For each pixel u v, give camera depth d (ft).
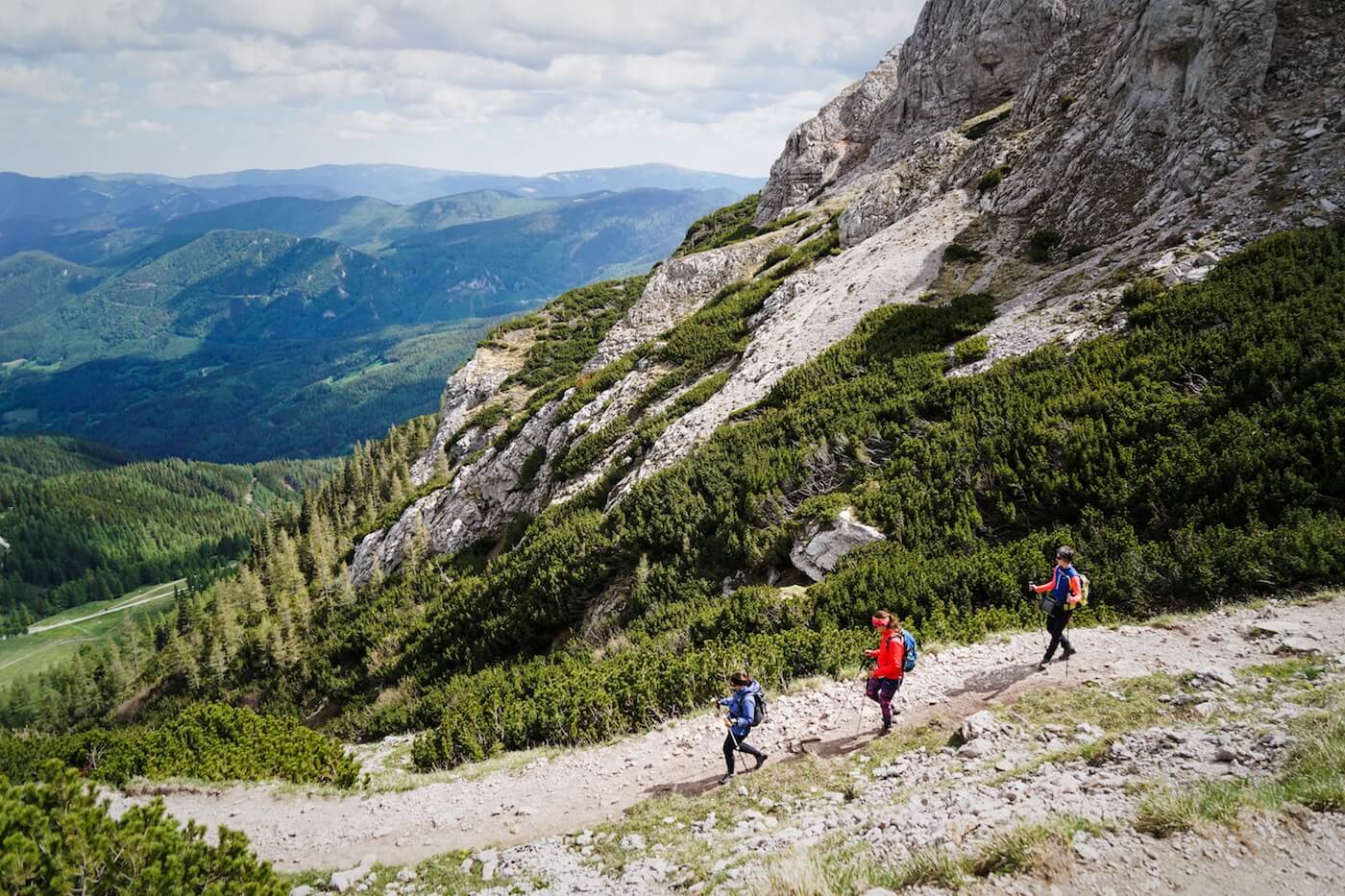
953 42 196.13
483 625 100.32
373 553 205.16
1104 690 38.40
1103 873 21.33
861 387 95.55
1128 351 73.77
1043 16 181.27
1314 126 83.97
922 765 35.65
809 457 85.20
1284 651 37.91
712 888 27.96
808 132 246.68
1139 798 25.18
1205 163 89.86
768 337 132.87
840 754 40.04
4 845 25.41
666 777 43.86
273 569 269.85
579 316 295.69
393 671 112.98
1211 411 62.18
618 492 117.08
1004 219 121.49
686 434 115.03
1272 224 78.74
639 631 74.49
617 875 32.89
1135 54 106.32
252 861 30.32
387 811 48.29
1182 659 40.45
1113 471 61.87
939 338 100.94
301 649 176.14
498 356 272.51
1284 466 54.08
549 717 56.44
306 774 59.36
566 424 162.71
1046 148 120.98
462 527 178.29
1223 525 51.80
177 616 336.90
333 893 37.58
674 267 205.16
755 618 64.23
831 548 70.54
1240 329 66.44
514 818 43.24
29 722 317.42
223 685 199.21
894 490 72.95
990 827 25.55
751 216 291.38
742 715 40.19
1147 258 87.40
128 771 63.10
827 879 24.16
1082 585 42.98
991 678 44.42
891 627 41.06
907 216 145.18
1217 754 27.40
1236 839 21.57
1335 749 24.48
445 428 253.24
